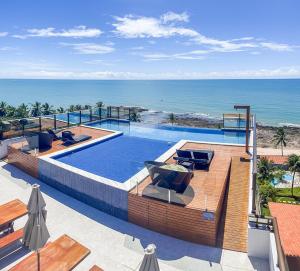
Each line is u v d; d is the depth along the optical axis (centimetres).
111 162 1806
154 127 2991
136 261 1063
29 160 1861
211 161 1755
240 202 1400
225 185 1484
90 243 1167
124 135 2578
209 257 1084
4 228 1159
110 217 1374
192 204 1192
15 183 1753
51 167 1689
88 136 2355
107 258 1078
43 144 2080
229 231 1223
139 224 1301
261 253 1073
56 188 1684
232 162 1777
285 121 14450
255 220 1077
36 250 795
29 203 835
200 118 11675
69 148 2030
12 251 1102
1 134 2247
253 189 1116
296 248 919
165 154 1867
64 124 2731
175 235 1211
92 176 1483
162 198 1237
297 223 1066
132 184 1389
